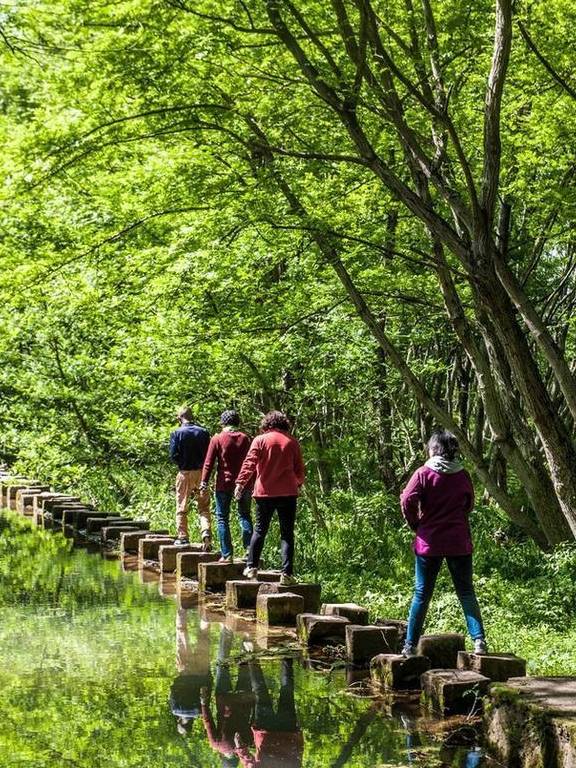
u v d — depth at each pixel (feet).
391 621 32.37
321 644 32.55
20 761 21.68
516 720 20.94
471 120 43.42
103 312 51.49
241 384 52.80
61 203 46.96
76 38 34.32
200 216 43.39
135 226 40.34
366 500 53.26
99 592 43.75
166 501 65.00
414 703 26.09
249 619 37.68
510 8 31.50
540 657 30.12
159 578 47.85
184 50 33.63
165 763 21.52
